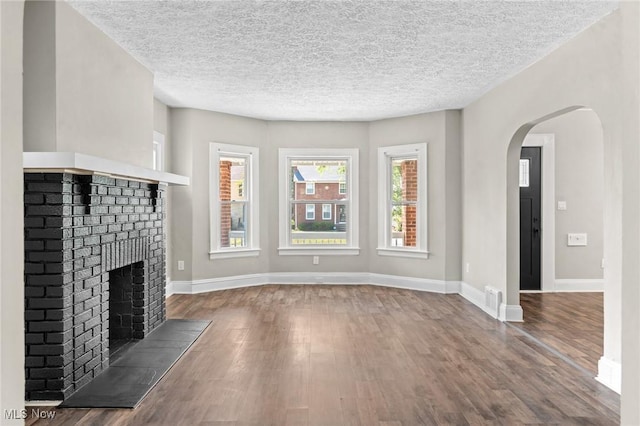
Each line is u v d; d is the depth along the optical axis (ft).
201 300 19.85
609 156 10.66
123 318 14.01
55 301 9.39
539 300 19.97
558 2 10.05
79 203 9.96
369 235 24.06
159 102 19.72
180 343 13.47
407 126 22.81
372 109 21.36
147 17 11.01
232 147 22.49
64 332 9.47
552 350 13.09
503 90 16.60
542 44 12.66
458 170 21.57
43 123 9.68
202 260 21.58
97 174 10.00
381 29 11.79
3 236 4.57
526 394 10.02
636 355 4.68
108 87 12.23
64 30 10.03
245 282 23.08
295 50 13.43
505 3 10.18
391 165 23.80
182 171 21.17
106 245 11.24
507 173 16.33
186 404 9.45
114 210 11.66
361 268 24.13
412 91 18.11
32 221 9.27
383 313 17.61
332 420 8.73
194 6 10.44
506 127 16.31
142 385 10.29
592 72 11.23
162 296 15.71
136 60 14.12
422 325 15.85
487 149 18.17
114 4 10.23
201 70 15.37
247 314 17.37
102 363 11.18
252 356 12.50
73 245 9.75
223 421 8.68
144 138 14.73
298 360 12.18
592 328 15.49
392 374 11.18
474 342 13.87
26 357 9.42
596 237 21.77
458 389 10.27
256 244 23.43
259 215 23.54
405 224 23.40
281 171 23.85
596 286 21.80
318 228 24.16
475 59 14.06
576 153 21.67
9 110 4.68
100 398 9.61
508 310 16.37
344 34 12.14
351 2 10.24
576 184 21.68
